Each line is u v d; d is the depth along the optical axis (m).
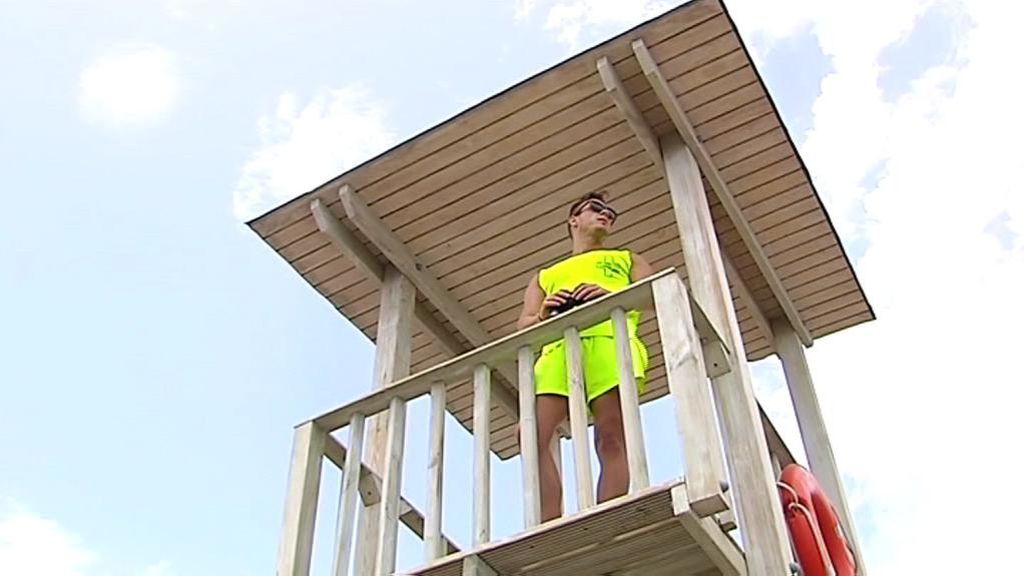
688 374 2.98
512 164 4.78
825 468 4.66
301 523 3.50
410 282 5.14
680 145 4.50
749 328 5.45
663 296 3.18
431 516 3.23
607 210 4.46
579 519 2.86
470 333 5.45
